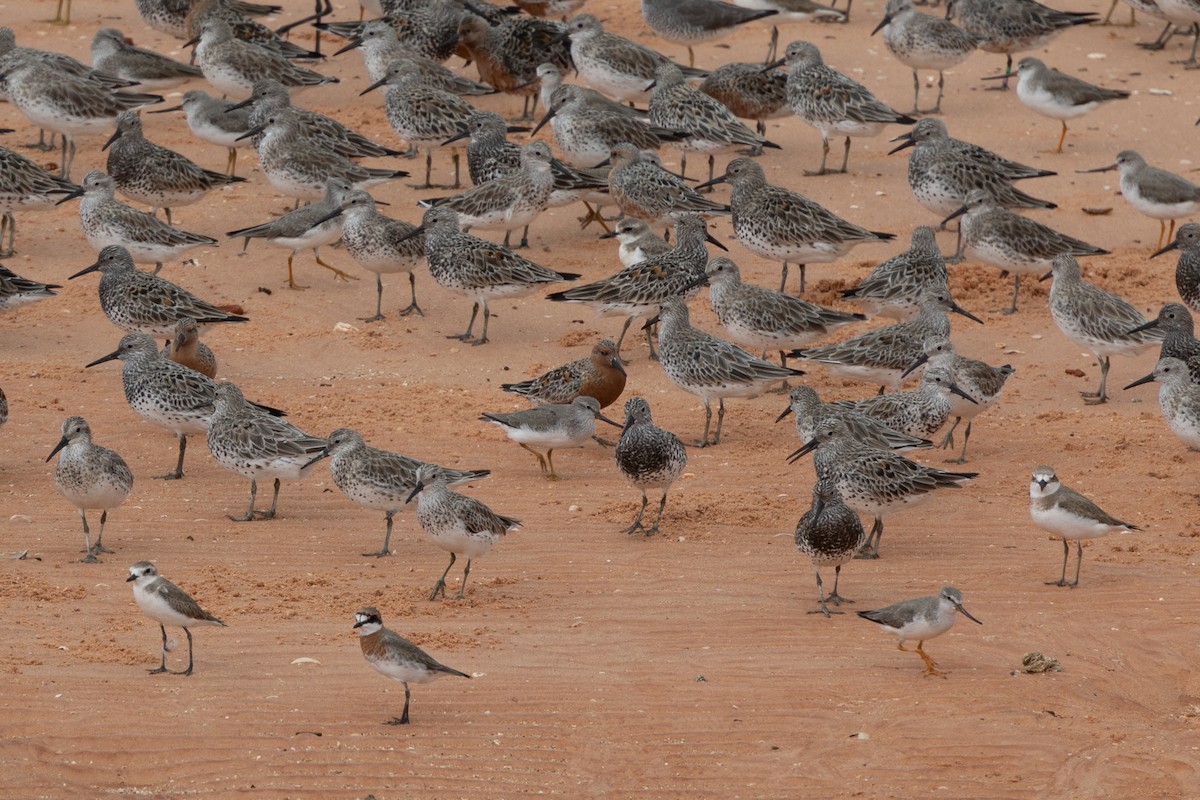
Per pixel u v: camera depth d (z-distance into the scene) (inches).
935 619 507.8
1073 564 617.6
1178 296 916.6
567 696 502.9
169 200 990.4
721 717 491.2
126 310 826.8
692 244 863.7
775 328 792.3
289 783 450.3
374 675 516.4
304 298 938.7
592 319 924.0
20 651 525.0
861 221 1020.5
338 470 628.1
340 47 1318.9
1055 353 868.6
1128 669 531.2
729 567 615.8
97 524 655.1
